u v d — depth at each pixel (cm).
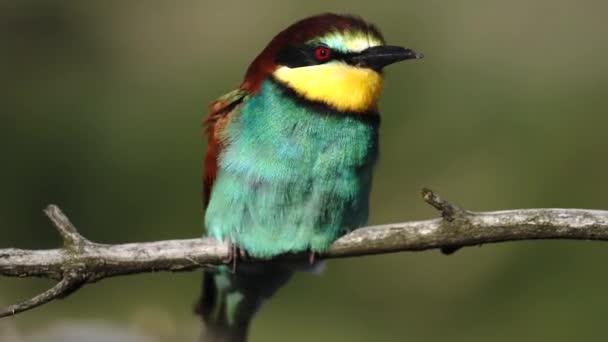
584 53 1578
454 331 1277
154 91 1595
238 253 867
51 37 1659
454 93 1481
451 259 1308
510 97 1449
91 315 1245
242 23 1738
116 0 1744
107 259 754
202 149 1459
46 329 962
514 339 1233
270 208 852
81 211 1439
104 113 1541
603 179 1327
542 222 741
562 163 1344
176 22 1750
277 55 861
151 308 1114
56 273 747
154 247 774
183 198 1430
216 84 1623
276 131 845
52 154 1470
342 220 862
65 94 1562
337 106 843
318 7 1727
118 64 1664
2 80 1591
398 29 1645
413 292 1317
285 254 870
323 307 1329
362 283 1338
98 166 1475
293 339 1300
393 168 1397
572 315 1214
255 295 955
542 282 1247
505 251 1281
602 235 735
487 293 1275
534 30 1627
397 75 1479
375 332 1300
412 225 775
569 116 1395
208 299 964
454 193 1360
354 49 851
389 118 1442
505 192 1336
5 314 720
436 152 1402
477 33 1623
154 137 1498
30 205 1437
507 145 1390
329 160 845
